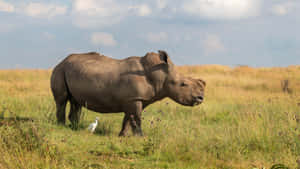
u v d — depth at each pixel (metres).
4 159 19.39
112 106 31.03
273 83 77.38
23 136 23.11
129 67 30.38
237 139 27.05
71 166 20.66
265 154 24.47
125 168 21.06
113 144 25.77
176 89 29.94
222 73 105.81
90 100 31.36
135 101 29.84
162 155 23.62
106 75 30.48
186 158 23.36
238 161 23.03
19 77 82.25
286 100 44.75
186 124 34.00
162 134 26.23
